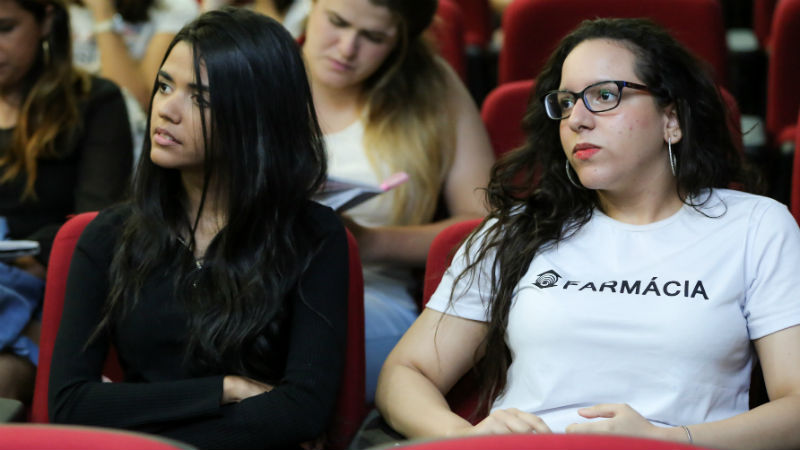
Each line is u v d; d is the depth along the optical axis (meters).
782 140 6.58
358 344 3.92
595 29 3.85
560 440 2.38
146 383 3.66
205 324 3.69
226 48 3.67
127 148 5.60
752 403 3.89
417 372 3.89
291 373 3.64
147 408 3.57
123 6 7.59
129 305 3.76
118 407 3.59
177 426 3.57
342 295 3.82
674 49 3.76
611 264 3.74
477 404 4.00
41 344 3.98
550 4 6.53
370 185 4.20
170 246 3.82
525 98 5.67
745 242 3.67
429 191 5.29
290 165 3.80
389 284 5.18
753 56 8.58
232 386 3.62
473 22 9.30
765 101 8.61
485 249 3.93
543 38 6.59
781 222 3.70
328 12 5.16
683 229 3.75
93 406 3.60
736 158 3.95
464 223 4.15
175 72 3.71
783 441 3.35
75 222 4.03
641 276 3.68
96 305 3.82
